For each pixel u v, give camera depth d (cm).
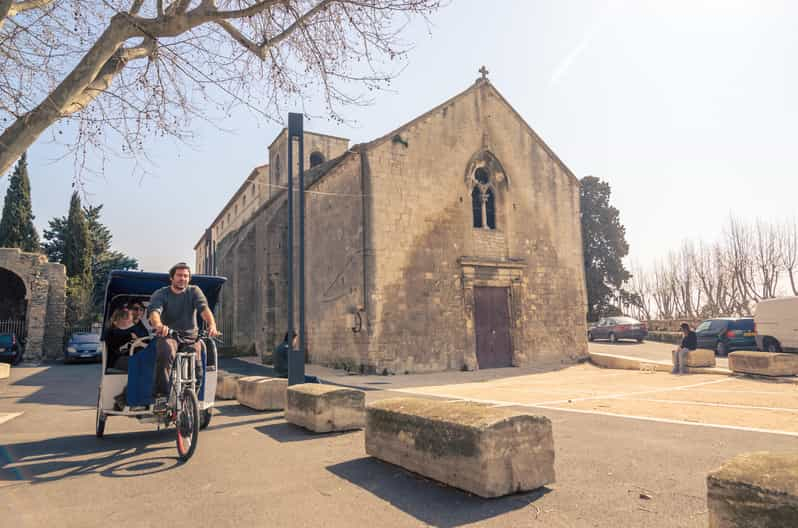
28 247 3466
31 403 965
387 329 1508
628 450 485
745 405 756
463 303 1669
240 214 3688
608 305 4128
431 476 400
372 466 455
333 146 3048
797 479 224
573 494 362
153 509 353
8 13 548
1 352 2142
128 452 527
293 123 1002
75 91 585
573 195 2083
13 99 567
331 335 1677
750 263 3731
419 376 1455
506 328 1780
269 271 2136
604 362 1823
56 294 2552
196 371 591
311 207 1912
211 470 451
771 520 220
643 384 1135
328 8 709
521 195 1917
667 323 3161
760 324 1716
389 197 1583
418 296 1582
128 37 616
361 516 332
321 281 1780
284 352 995
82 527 321
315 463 470
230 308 2862
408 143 1653
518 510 333
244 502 365
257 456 499
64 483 416
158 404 529
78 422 731
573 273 2008
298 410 646
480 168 1842
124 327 620
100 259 4712
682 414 683
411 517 328
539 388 1111
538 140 2012
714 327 1992
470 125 1819
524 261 1858
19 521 332
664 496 352
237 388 897
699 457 452
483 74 1900
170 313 545
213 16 655
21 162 3481
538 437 381
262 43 714
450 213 1703
